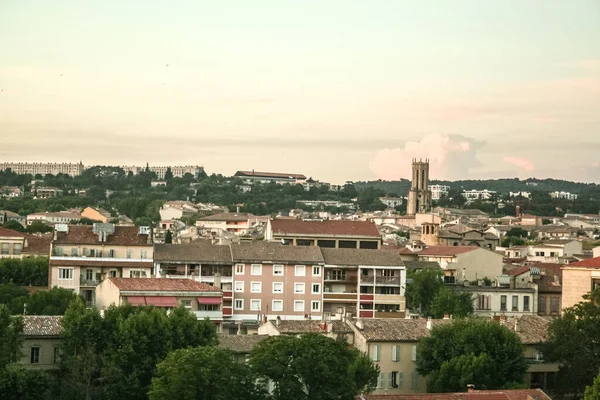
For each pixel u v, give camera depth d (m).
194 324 162.88
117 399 151.88
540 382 172.00
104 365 154.88
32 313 197.88
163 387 135.00
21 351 154.50
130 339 156.88
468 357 158.50
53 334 159.50
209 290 196.12
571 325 169.62
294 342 142.62
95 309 168.12
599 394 138.50
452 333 167.75
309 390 140.88
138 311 167.88
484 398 129.62
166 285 195.25
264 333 181.62
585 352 168.12
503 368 162.25
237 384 136.50
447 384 158.38
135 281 196.00
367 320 177.00
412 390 170.38
